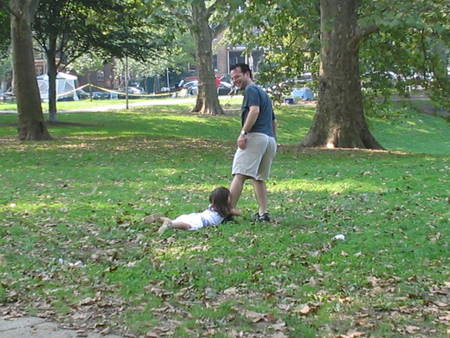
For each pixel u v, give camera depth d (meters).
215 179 12.31
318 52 22.08
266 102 7.77
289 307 5.08
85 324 4.83
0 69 61.78
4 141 22.12
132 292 5.48
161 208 9.12
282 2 14.74
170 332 4.63
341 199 9.88
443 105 21.36
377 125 36.94
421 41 19.30
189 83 67.62
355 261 6.32
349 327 4.68
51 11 29.19
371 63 21.64
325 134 19.58
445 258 6.46
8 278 5.88
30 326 4.79
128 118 34.41
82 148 19.39
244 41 22.09
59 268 6.21
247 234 7.39
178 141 22.28
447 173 12.62
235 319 4.85
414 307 5.05
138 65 61.78
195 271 6.00
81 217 8.58
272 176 12.61
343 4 18.72
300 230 7.64
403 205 9.28
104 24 25.47
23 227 8.01
